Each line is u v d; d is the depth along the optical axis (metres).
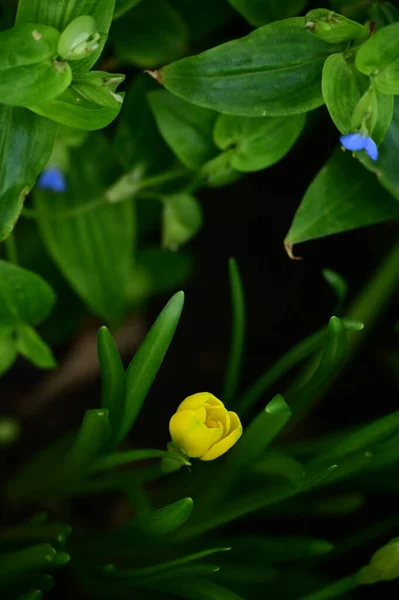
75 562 0.53
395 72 0.47
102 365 0.46
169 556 0.52
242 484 0.52
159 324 0.47
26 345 0.51
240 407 0.51
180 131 0.51
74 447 0.48
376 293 0.55
